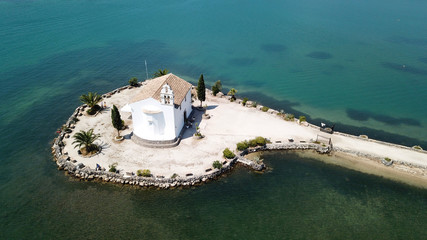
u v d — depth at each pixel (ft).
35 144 214.69
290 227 156.66
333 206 169.89
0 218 158.92
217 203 169.17
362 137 224.74
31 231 152.05
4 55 360.69
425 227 158.71
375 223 160.15
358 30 512.63
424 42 456.04
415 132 245.04
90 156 195.21
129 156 196.34
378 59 391.45
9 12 533.96
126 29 484.33
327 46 436.76
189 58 384.68
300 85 321.73
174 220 158.20
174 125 202.69
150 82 230.48
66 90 290.76
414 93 306.76
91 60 361.71
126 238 148.15
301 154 209.26
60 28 470.39
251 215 162.71
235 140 214.69
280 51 415.85
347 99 294.46
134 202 168.35
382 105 285.23
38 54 369.30
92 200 169.58
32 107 260.01
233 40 454.40
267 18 578.66
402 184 185.78
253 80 331.98
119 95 272.31
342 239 151.02
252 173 191.11
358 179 189.16
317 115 266.36
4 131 227.61
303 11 638.53
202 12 611.88
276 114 249.96
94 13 563.48
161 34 468.34
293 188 181.06
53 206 165.99
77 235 149.69
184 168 186.91
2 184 180.04
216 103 264.31
